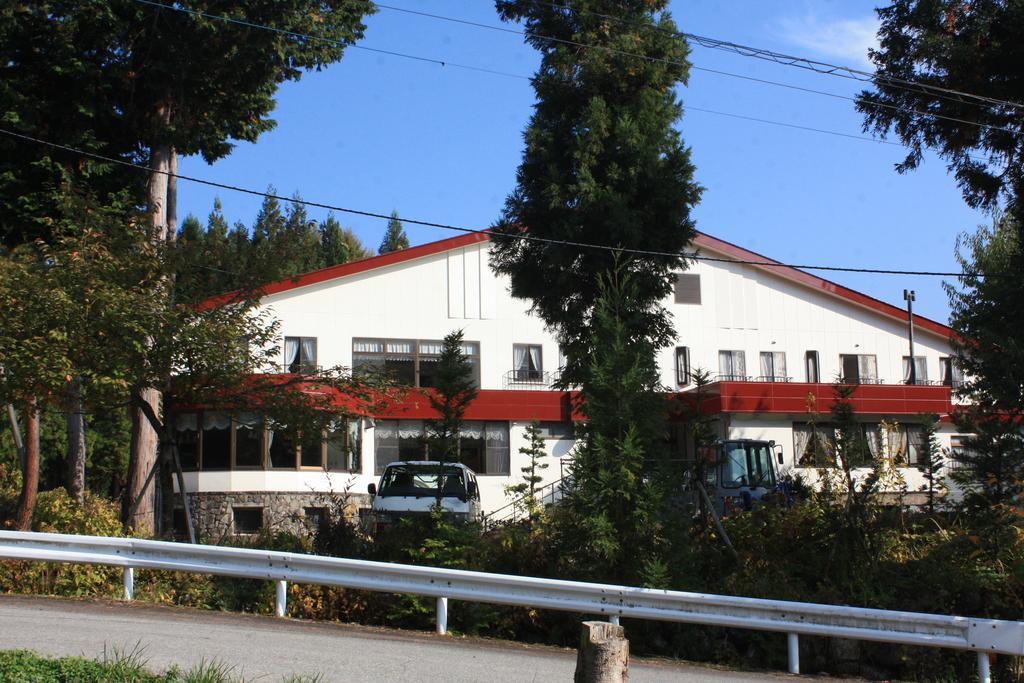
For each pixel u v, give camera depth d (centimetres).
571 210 2086
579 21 2119
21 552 1366
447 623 1441
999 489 1638
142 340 1588
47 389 1562
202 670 833
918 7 2166
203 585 1475
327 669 984
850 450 1655
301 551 1705
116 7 1981
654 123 2094
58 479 3594
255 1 2027
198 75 2117
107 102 2066
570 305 2127
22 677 735
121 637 1073
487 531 1814
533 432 1994
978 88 2167
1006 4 2103
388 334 3462
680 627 1462
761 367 3809
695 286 3797
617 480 1490
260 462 3038
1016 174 2195
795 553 1631
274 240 1833
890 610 1341
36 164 1983
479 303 3569
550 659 1176
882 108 2264
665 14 2142
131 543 1368
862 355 3931
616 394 1559
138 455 2144
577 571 1527
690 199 2127
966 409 1894
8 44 1958
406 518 1706
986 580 1529
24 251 1706
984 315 1925
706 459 1680
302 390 1889
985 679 1232
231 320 1703
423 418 3338
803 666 1415
